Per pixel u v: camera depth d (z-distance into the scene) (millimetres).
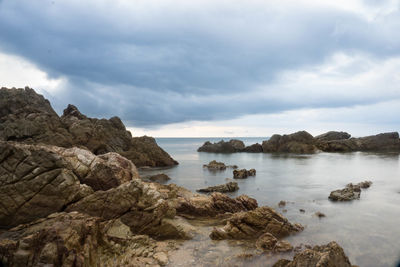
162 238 16750
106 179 19188
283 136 104312
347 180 39375
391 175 43031
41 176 15523
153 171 52656
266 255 14102
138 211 16969
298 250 14758
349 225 19594
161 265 12898
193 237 16906
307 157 78000
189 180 41375
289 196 29578
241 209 23094
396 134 98062
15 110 50938
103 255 12695
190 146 171000
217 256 13984
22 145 16062
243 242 16062
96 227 12773
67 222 11344
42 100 57719
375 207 24641
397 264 13438
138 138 69062
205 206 22438
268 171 50312
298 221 20562
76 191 16547
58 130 48500
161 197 17953
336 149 96250
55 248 9578
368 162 61375
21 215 15055
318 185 35906
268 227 17500
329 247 11680
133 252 13789
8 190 14969
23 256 9547
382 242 16359
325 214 22484
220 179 42219
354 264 13523
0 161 15117
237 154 96062
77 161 19141
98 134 55594
